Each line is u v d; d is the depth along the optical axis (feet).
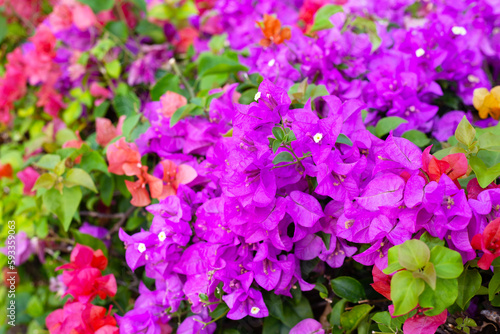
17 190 2.92
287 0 3.10
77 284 2.22
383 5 2.89
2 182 3.04
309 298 2.28
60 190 2.31
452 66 2.31
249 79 2.39
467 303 1.89
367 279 2.16
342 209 1.98
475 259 1.86
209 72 2.43
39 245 2.86
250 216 1.96
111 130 2.49
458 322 1.96
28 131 3.34
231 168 1.94
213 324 2.18
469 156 1.92
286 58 2.31
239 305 2.04
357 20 2.35
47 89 2.93
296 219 1.94
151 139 2.33
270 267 2.02
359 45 2.34
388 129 2.19
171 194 2.23
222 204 2.03
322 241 2.04
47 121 3.20
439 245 1.79
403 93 2.24
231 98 2.24
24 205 2.67
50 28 3.00
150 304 2.22
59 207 2.33
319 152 1.90
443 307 1.76
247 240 1.97
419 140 2.19
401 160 1.87
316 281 2.20
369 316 2.10
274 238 1.96
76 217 2.41
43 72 2.89
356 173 1.95
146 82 2.77
